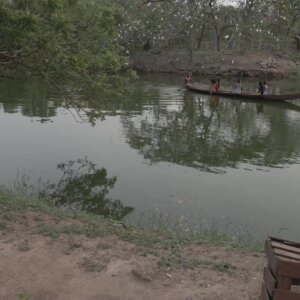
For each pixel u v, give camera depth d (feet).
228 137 66.95
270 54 207.92
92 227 25.13
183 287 18.17
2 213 26.35
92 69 37.70
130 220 34.37
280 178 47.75
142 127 71.41
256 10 193.36
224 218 36.47
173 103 98.48
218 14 194.70
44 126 67.87
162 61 204.03
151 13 205.05
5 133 62.59
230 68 191.42
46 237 22.93
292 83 163.94
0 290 18.10
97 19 33.99
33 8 29.12
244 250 23.22
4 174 45.19
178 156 55.11
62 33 30.89
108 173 47.21
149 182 44.78
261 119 82.74
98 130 67.36
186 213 37.06
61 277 18.99
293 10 194.90
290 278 14.64
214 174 48.29
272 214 37.96
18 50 30.63
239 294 17.63
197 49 215.72
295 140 66.08
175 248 22.40
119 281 18.60
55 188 41.86
